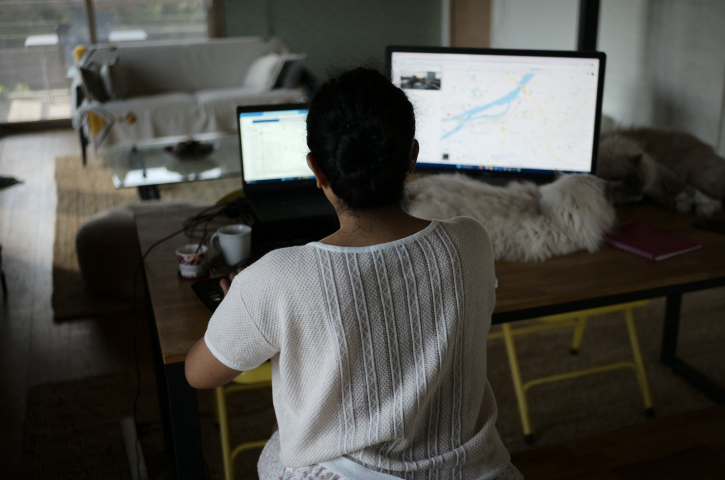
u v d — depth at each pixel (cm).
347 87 81
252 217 187
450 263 86
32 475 191
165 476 191
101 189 462
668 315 240
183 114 533
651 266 162
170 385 126
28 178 491
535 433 212
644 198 213
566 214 169
